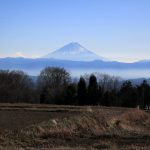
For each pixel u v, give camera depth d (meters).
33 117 32.56
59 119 29.45
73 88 89.56
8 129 23.48
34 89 101.31
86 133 26.62
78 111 41.06
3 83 96.38
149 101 94.50
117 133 27.50
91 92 90.38
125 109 50.03
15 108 44.62
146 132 30.19
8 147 18.06
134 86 97.69
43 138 23.00
